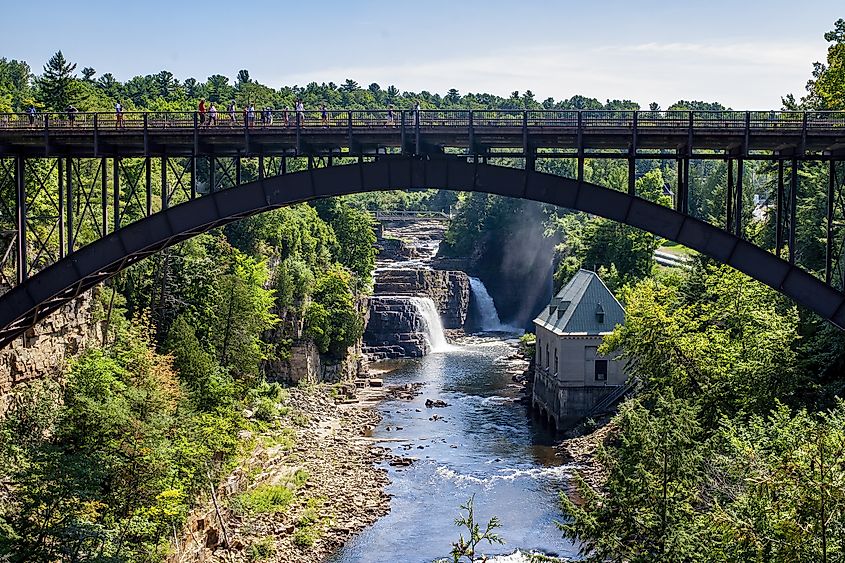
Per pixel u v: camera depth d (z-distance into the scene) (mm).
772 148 38656
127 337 54188
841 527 23047
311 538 49438
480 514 54156
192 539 43594
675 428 30312
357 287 112562
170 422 44156
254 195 39281
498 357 114938
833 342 46625
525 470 63031
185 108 128250
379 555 47875
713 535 26500
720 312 55938
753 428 34156
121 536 37156
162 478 41344
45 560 33156
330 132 38844
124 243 39344
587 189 37812
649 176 128625
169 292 70188
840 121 37031
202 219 39375
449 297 137625
